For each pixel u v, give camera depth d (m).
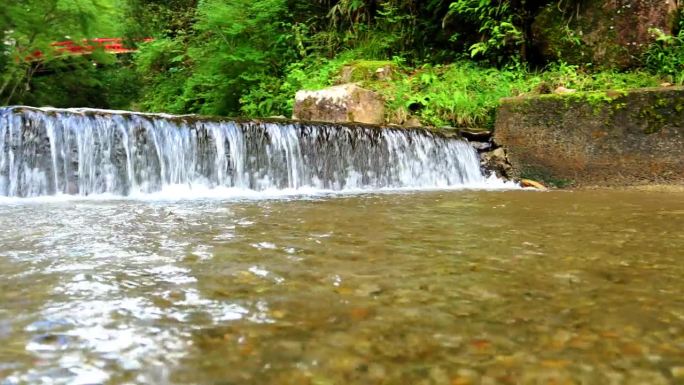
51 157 4.31
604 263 1.57
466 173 6.14
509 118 6.00
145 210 3.05
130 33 15.82
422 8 9.87
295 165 5.24
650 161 5.11
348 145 5.48
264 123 5.11
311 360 0.82
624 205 3.41
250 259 1.60
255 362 0.81
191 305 1.11
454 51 9.38
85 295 1.18
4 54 12.41
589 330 0.97
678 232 2.21
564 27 7.60
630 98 5.18
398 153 5.74
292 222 2.48
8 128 4.15
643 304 1.14
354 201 3.72
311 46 10.47
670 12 6.98
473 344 0.90
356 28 10.44
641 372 0.78
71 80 15.38
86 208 3.18
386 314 1.06
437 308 1.10
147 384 0.73
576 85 6.52
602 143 5.37
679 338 0.93
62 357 0.82
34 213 2.88
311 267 1.49
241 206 3.32
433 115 7.00
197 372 0.77
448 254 1.70
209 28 10.79
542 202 3.62
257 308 1.10
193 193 4.58
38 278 1.34
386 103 7.34
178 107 12.48
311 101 7.28
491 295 1.21
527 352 0.86
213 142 4.90
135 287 1.26
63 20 12.33
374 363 0.81
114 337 0.92
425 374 0.77
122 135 4.54
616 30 7.19
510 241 1.96
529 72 7.87
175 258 1.60
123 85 16.44
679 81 6.15
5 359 0.81
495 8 8.12
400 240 1.96
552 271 1.46
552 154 5.70
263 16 10.46
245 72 10.32
